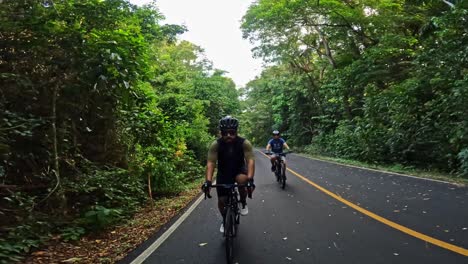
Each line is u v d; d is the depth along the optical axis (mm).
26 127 6188
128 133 10195
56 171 6906
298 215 7691
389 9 21453
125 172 9477
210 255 5285
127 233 7098
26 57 7172
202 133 23906
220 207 5691
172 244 5938
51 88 7398
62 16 7230
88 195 8234
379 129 20656
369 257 4859
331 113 36250
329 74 30328
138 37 8789
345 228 6430
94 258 5438
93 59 6973
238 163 5629
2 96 6469
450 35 14812
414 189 10602
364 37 25016
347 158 26266
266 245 5625
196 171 19109
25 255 5426
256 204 9258
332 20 23828
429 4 20469
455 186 10742
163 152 12367
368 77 22109
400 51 20328
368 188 11219
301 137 43969
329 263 4703
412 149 17312
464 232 5836
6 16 6578
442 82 14703
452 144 14188
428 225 6371
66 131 7805
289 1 22781
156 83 19984
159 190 12180
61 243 6094
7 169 6461
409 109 17141
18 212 6348
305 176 15531
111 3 7938
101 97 8562
